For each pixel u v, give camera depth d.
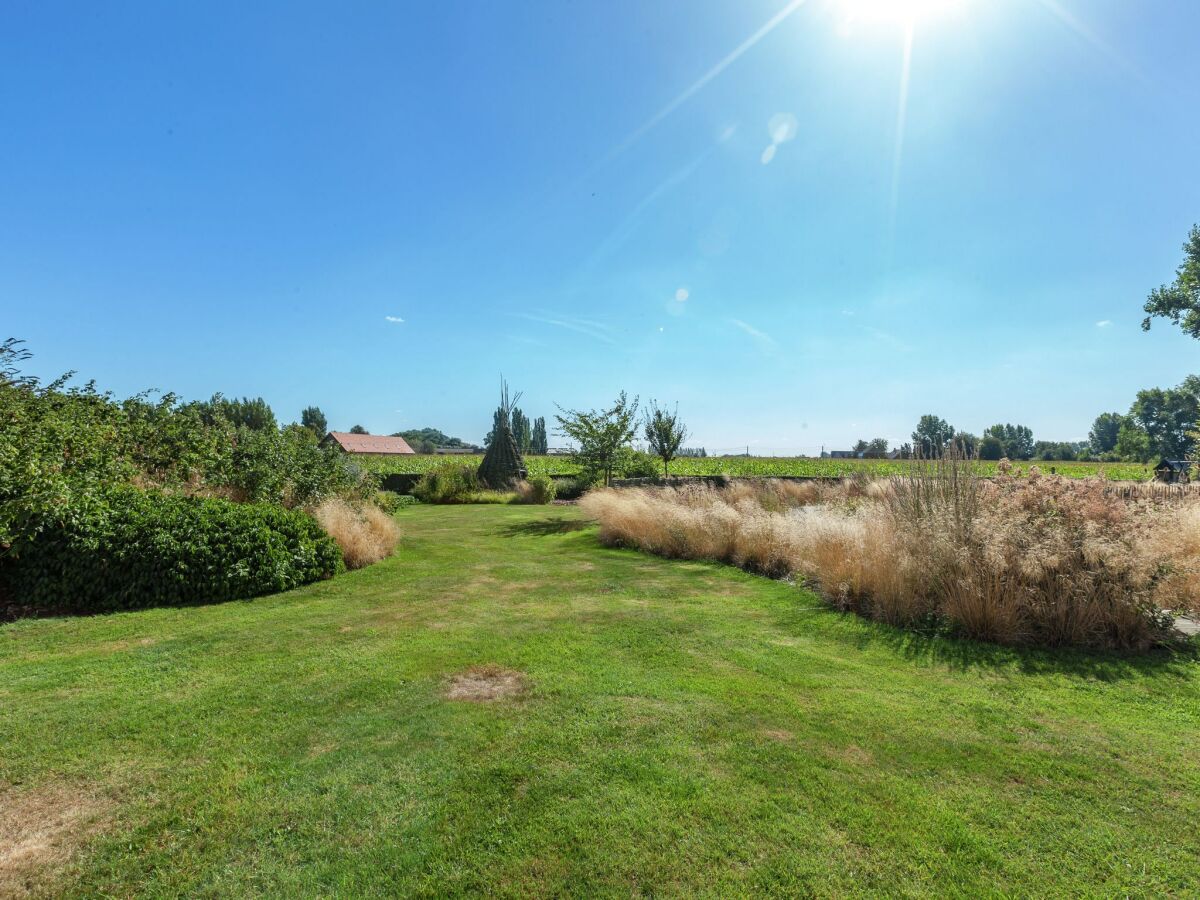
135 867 2.02
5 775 2.56
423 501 19.25
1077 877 1.98
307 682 3.62
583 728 3.01
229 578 5.84
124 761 2.68
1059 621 4.38
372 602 5.71
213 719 3.11
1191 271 25.28
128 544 5.59
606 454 19.33
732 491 12.77
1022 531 4.90
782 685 3.59
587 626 4.86
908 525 5.71
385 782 2.52
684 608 5.46
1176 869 2.01
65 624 4.90
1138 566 4.42
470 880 1.96
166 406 8.48
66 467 6.42
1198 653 4.18
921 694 3.47
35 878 1.96
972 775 2.59
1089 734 2.97
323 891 1.92
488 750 2.78
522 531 11.44
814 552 6.44
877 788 2.48
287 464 8.97
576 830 2.20
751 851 2.10
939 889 1.92
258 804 2.37
